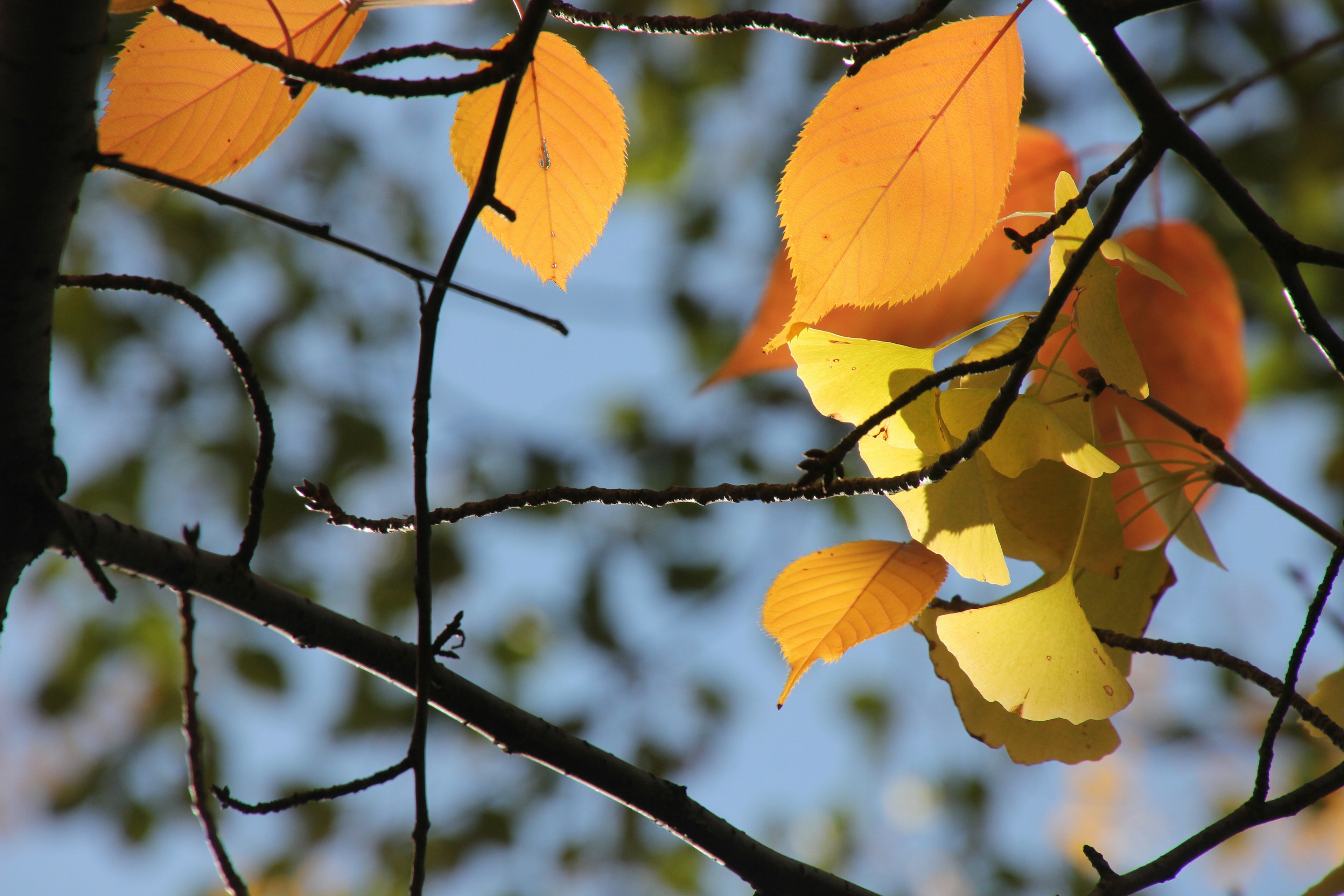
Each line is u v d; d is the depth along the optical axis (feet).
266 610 6.87
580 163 7.02
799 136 6.89
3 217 6.62
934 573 6.99
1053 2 6.77
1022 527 6.95
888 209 6.92
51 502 6.73
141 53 6.87
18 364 6.68
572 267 7.07
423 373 6.75
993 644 6.89
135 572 6.81
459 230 6.70
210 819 6.84
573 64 6.97
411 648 6.93
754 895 6.99
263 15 6.86
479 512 6.85
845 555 7.00
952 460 6.75
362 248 6.69
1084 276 6.84
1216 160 6.77
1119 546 6.95
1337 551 6.83
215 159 6.93
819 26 6.79
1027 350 6.72
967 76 6.88
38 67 6.58
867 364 6.89
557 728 6.96
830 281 6.94
